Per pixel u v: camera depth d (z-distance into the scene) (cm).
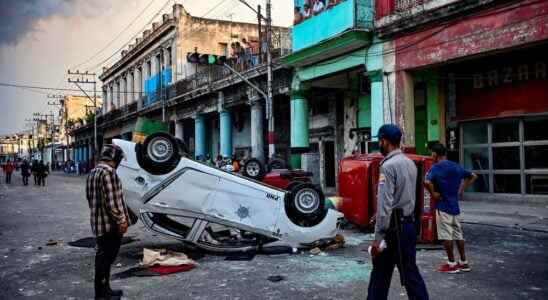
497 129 1476
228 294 548
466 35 1263
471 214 1202
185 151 814
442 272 635
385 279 411
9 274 667
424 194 839
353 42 1553
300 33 1844
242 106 2644
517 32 1142
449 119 1600
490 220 1087
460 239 635
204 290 566
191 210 748
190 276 633
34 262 745
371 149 1582
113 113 4984
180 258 699
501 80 1436
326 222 794
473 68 1516
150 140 729
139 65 4459
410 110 1466
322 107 2206
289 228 778
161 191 738
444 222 635
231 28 3697
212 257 754
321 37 1714
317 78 1856
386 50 1517
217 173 761
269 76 1864
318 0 1738
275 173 1204
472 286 565
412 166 414
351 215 977
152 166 729
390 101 1508
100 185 512
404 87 1461
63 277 649
